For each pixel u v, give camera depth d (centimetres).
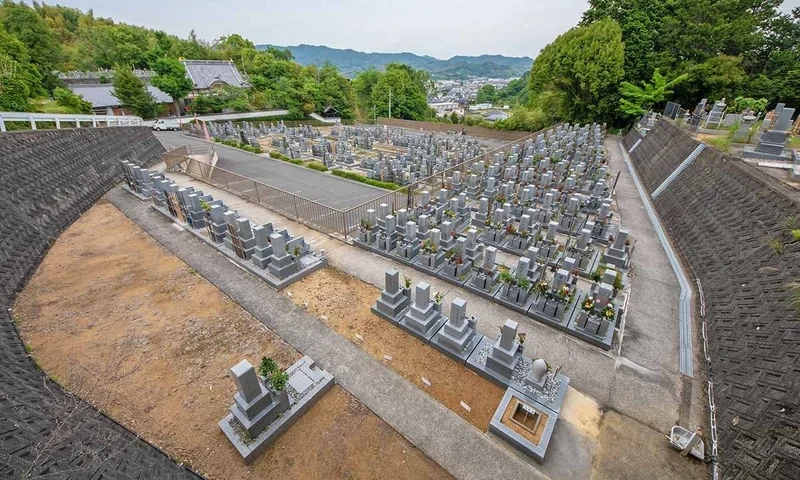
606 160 2339
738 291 828
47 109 2911
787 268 727
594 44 3150
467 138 4134
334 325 882
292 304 952
